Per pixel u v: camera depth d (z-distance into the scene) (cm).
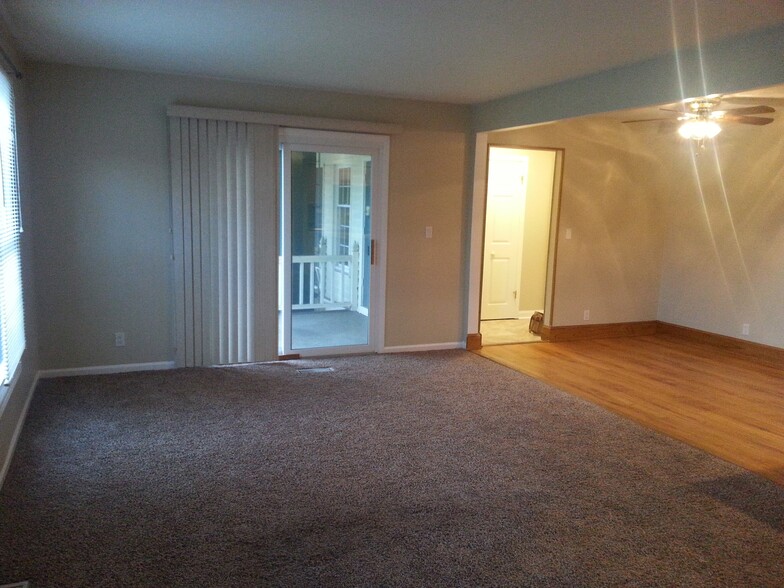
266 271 518
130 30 349
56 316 466
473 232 595
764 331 613
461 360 570
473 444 371
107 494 294
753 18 292
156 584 227
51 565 236
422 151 571
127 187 474
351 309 572
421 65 413
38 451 338
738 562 256
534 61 388
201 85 485
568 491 314
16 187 361
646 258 709
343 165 546
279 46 376
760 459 364
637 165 684
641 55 367
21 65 418
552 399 464
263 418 401
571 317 676
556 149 635
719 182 650
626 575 243
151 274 491
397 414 418
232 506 286
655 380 528
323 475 322
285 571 238
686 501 308
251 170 501
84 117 456
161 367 504
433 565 245
